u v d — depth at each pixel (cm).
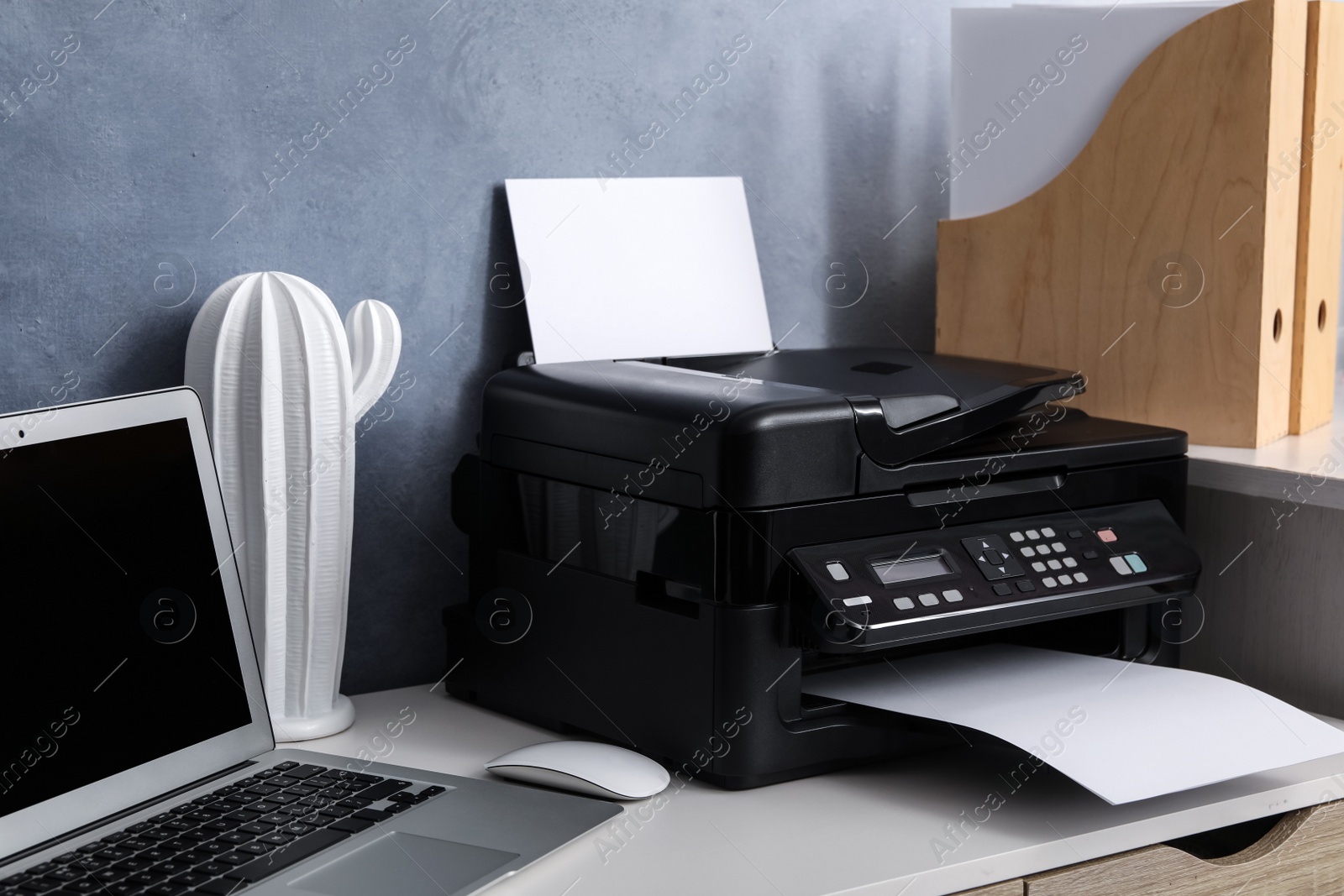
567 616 87
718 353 112
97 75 86
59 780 66
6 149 84
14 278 85
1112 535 88
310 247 96
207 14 90
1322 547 99
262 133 93
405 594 104
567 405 86
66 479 69
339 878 61
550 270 104
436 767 82
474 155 103
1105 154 110
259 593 85
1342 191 114
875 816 73
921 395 83
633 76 111
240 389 84
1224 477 100
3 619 65
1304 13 104
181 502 76
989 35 116
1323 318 114
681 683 78
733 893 63
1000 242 118
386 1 97
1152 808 75
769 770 76
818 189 124
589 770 75
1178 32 105
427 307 102
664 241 111
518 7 104
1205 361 107
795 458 76
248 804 72
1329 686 99
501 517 94
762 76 119
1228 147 103
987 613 78
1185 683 85
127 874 62
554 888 63
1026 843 70
